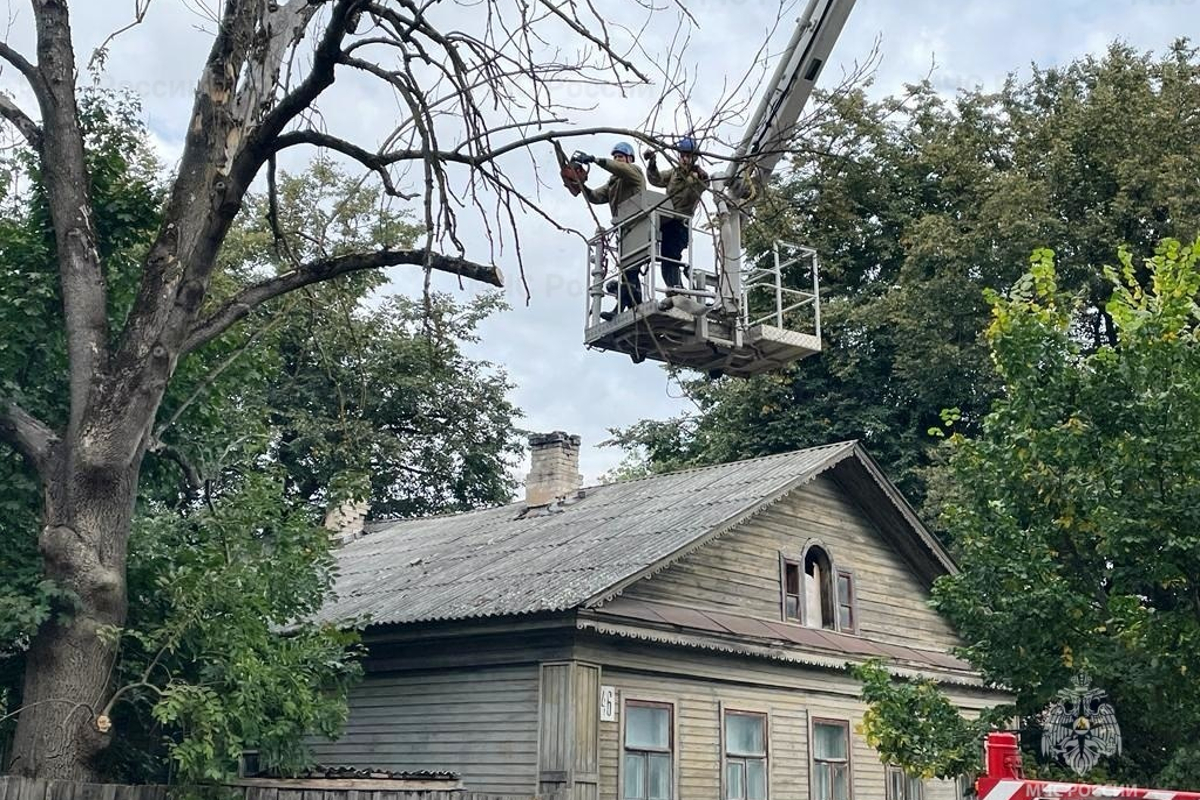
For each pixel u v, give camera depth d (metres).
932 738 12.87
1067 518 12.05
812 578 21.52
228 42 11.12
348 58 10.59
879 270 37.66
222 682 11.47
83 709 10.23
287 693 11.84
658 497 22.44
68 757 10.12
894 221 36.09
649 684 17.91
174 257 10.89
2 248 12.55
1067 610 11.91
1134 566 11.60
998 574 12.39
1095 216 30.80
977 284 31.80
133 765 12.60
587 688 16.88
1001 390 31.62
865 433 34.62
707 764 18.41
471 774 17.73
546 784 16.56
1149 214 30.52
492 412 42.41
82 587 10.33
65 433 11.42
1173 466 11.16
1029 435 12.12
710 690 18.81
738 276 11.23
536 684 17.31
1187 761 11.29
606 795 16.84
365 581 23.56
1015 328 12.31
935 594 13.12
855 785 20.80
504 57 10.12
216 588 11.34
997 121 36.25
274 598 12.95
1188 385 11.07
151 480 13.64
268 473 14.02
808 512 21.64
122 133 13.58
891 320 33.72
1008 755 7.74
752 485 20.92
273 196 11.68
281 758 12.59
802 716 20.14
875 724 13.05
